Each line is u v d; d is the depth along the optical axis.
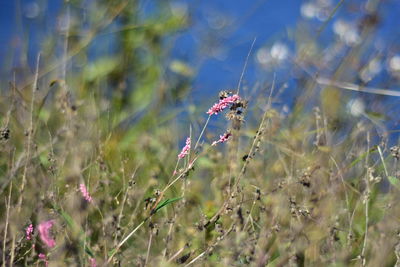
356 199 1.27
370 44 1.53
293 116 1.43
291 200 1.15
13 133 1.30
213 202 1.25
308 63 1.52
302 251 1.16
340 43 1.54
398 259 1.14
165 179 1.33
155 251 1.19
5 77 1.51
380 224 1.17
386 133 1.32
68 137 1.23
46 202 1.16
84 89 1.52
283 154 1.33
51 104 1.40
